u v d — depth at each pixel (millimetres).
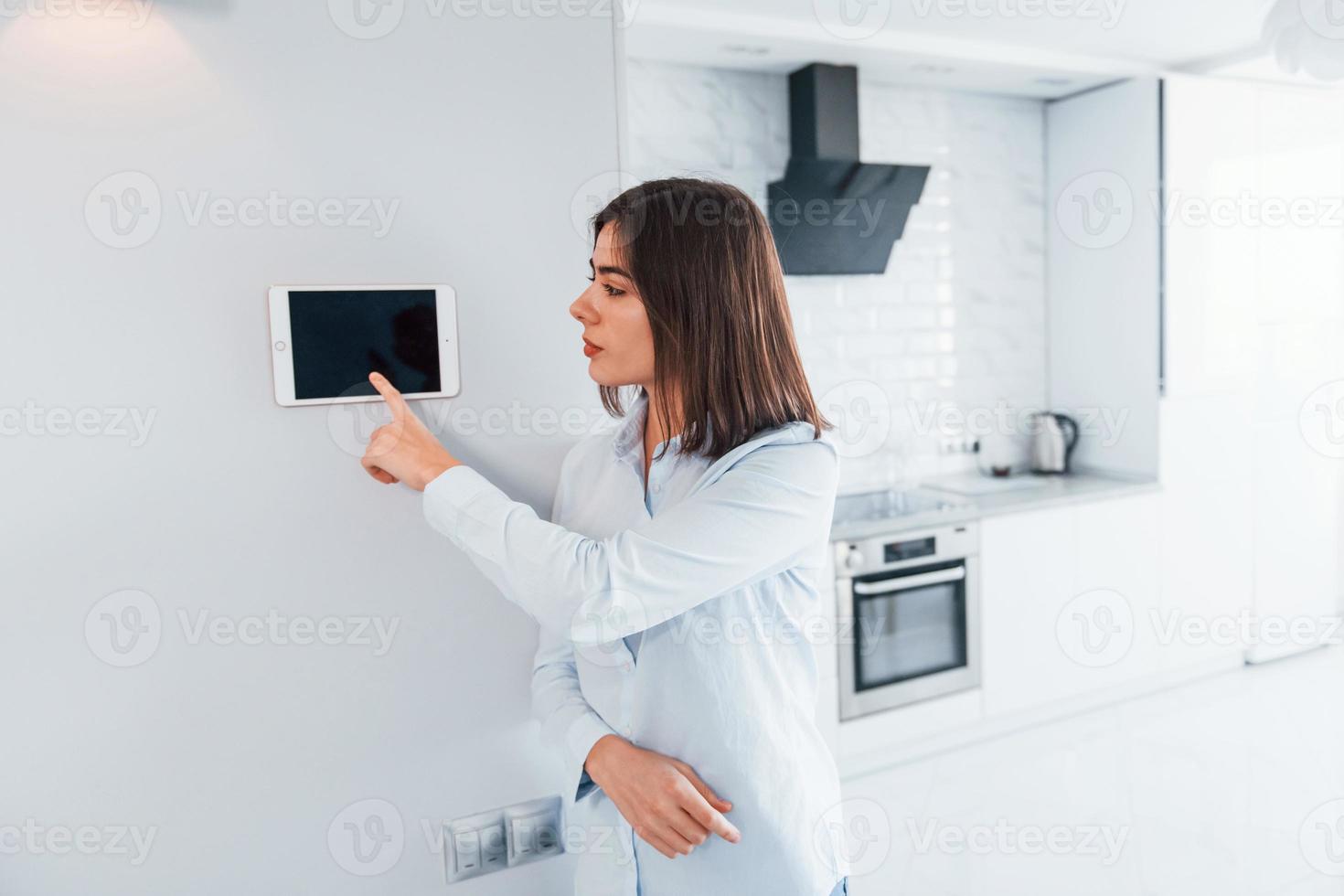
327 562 1019
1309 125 3609
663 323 906
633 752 945
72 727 930
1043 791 2729
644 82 2910
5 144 859
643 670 966
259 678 1002
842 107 3014
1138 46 3102
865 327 3357
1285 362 3645
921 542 2867
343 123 983
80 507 913
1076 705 3289
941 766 2924
